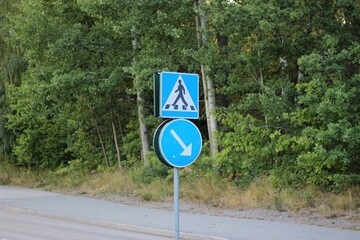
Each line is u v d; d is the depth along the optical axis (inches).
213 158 732.7
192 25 810.8
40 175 1083.9
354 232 474.9
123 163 946.1
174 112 304.0
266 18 657.6
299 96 648.4
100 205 709.9
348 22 697.0
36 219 621.9
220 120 725.3
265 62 705.0
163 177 813.2
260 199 631.2
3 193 892.6
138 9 750.5
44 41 872.3
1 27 1100.5
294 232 478.9
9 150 1128.8
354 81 609.3
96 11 791.7
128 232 522.0
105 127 1011.9
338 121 594.2
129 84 919.7
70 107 962.7
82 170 993.5
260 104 690.2
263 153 667.4
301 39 682.8
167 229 508.1
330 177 603.2
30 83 944.3
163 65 737.6
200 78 836.0
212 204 659.4
